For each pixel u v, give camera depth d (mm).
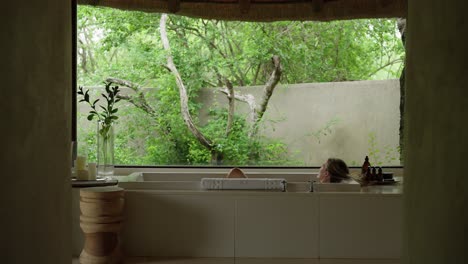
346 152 9078
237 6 6043
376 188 4922
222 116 9562
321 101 9180
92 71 10086
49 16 1841
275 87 9414
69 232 2066
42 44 1769
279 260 4465
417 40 1662
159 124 9562
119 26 9727
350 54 9898
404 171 1821
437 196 1449
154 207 4586
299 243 4543
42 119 1760
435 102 1485
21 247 1562
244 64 9930
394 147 8906
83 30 10047
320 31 9797
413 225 1666
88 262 4246
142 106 9570
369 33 9820
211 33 9781
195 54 9695
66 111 2041
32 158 1662
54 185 1877
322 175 5074
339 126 9102
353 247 4527
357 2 5926
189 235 4578
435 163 1474
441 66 1444
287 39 9750
